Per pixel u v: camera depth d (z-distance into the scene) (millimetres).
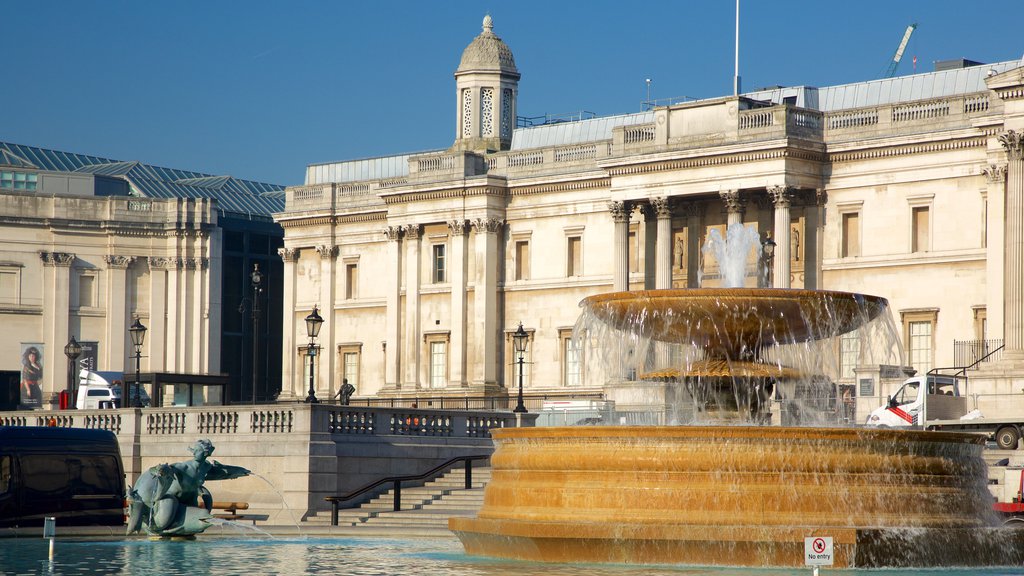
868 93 92438
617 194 93188
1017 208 77938
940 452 36688
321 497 59000
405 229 105125
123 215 124500
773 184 86062
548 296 99438
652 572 33594
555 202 99438
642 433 35875
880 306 41594
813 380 45344
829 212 87375
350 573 34375
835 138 87688
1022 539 36938
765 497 35188
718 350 40969
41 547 42938
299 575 33844
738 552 34594
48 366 122250
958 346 81812
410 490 61281
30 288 122125
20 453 47406
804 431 35344
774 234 86312
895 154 85125
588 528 35375
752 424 40906
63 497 48062
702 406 41625
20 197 121938
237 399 128125
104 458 49156
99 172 135125
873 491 35562
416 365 104438
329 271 110812
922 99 85000
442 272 104375
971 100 82625
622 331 42281
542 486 36969
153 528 46594
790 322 39938
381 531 51594
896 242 84938
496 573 33656
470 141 108062
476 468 64188
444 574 33656
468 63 108500
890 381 74938
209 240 125625
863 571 34219
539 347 99750
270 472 59812
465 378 101750
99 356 123812
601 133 105062
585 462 36344
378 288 108500
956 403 70688
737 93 91375
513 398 99438
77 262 123562
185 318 125250
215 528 52312
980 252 81938
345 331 109938
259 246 130500
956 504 36719
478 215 101375
